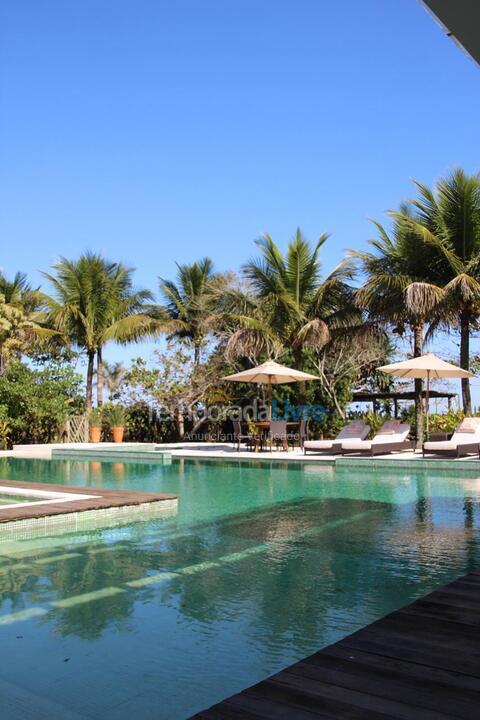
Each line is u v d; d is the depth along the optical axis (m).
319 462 14.57
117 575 4.84
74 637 3.50
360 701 2.33
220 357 23.88
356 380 24.05
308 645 3.37
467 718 2.19
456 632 3.09
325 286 20.27
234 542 6.08
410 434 19.81
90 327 24.48
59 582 4.64
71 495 8.35
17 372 21.62
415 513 7.74
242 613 3.91
